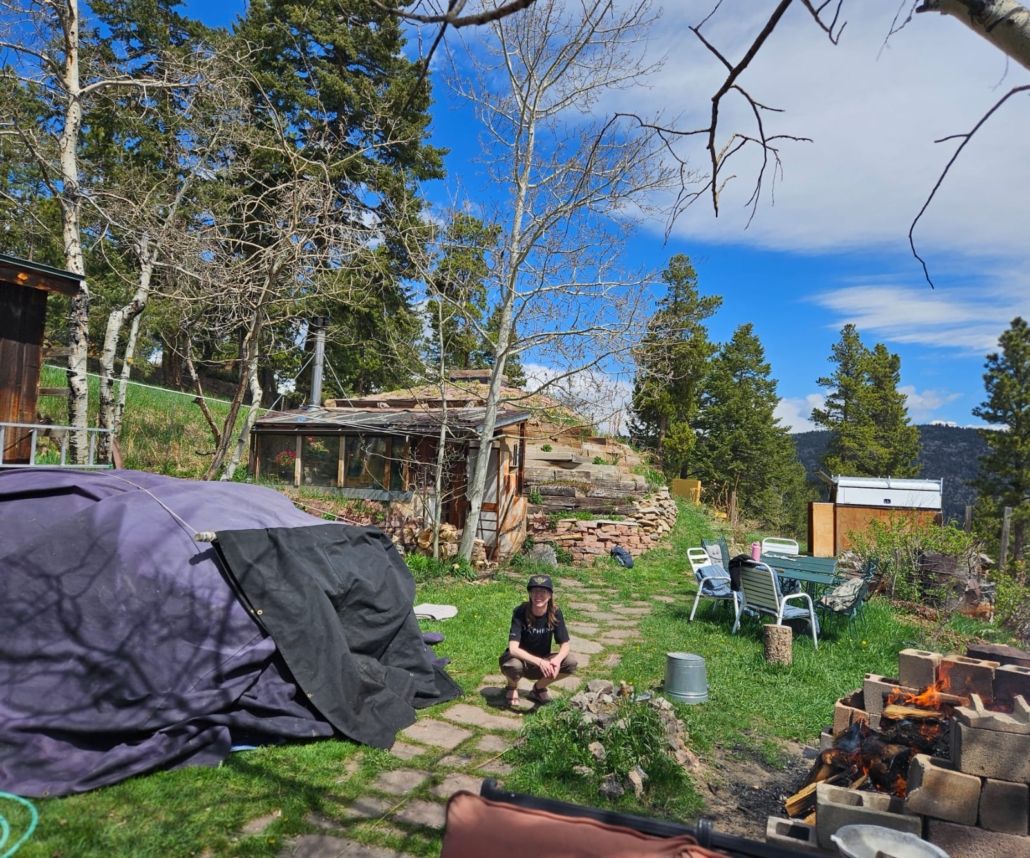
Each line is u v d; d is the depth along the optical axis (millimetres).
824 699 6449
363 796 4246
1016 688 4086
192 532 5289
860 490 15133
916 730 3857
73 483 5523
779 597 8344
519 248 12719
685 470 45781
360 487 14883
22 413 8781
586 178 11555
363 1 1859
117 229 12445
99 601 4641
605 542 15547
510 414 14664
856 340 51781
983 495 38688
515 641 5992
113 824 3648
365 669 5641
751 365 49844
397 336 15914
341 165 12664
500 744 5188
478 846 1636
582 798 4309
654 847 1577
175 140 12766
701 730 5504
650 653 8039
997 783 3061
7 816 3609
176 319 11945
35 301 8945
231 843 3598
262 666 5047
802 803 3846
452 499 14492
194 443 18203
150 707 4465
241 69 12734
